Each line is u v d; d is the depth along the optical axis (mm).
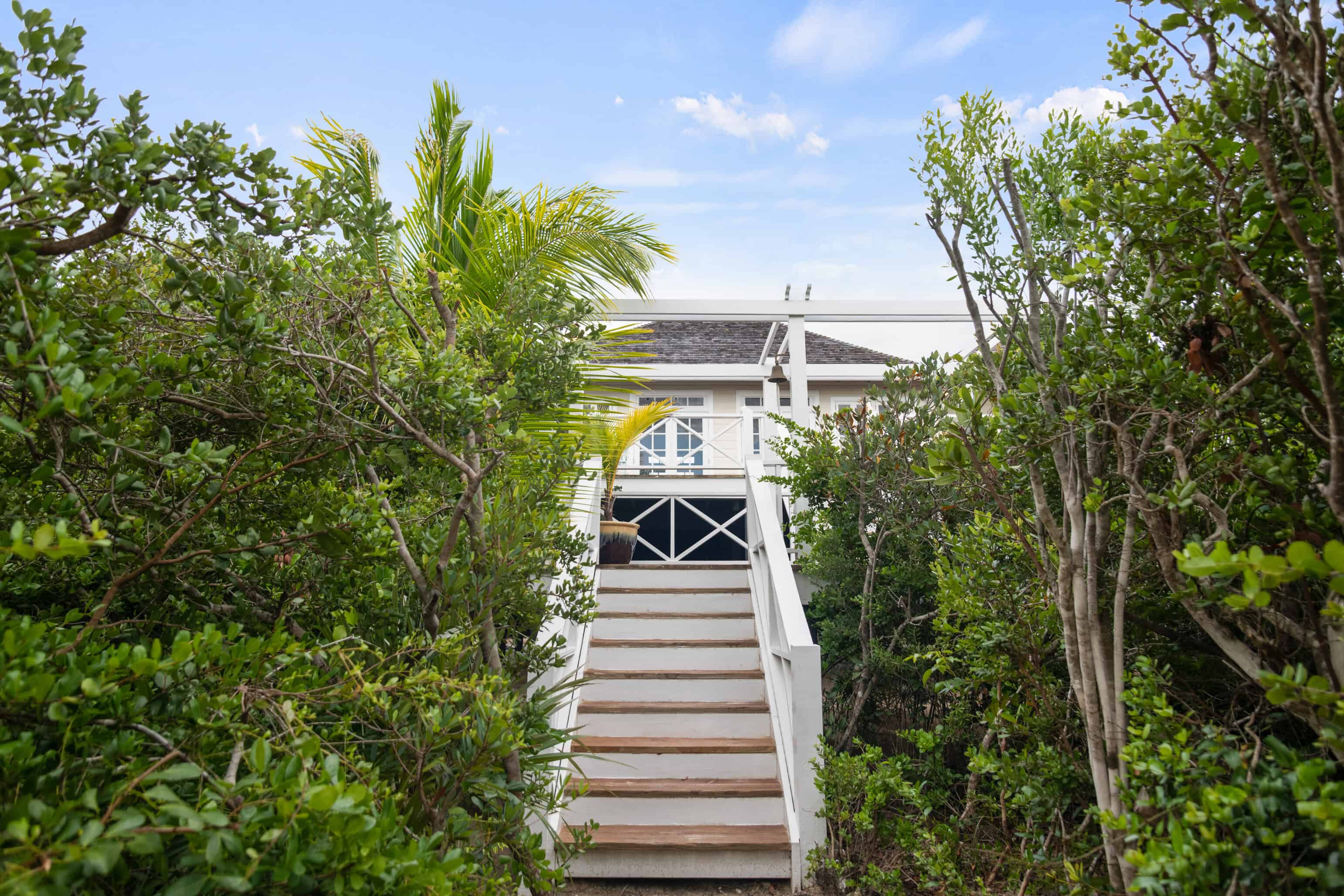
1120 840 1807
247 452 1888
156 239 1654
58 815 979
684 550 10047
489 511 2906
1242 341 1706
